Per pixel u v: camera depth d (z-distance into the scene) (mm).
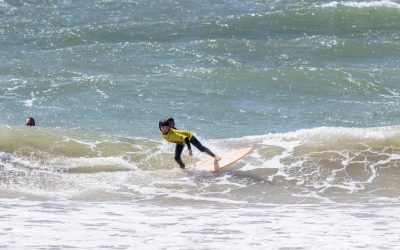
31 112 91250
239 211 56344
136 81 104500
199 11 143000
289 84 106000
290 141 71812
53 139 70625
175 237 47125
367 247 45000
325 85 106375
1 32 127500
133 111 92938
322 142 70812
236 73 108062
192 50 121125
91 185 62438
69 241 45406
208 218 53469
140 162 67875
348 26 137500
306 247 44906
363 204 59156
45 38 125312
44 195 59594
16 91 99562
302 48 124250
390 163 67250
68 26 132250
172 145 72125
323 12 141875
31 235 46625
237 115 93125
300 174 65562
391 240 46750
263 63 117438
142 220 52312
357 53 123312
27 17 135750
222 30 132625
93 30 128250
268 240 46625
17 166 65438
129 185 62781
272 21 137625
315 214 55312
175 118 90812
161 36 128375
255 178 64688
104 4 144875
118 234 47625
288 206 58438
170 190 61906
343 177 65125
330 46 125125
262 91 103562
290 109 96500
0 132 70438
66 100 96875
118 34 128125
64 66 112750
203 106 96188
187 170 66062
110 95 99000
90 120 88688
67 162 66875
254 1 151375
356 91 104875
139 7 144125
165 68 112938
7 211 53812
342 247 44969
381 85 106812
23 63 113000
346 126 89562
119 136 75000
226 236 47625
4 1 143250
